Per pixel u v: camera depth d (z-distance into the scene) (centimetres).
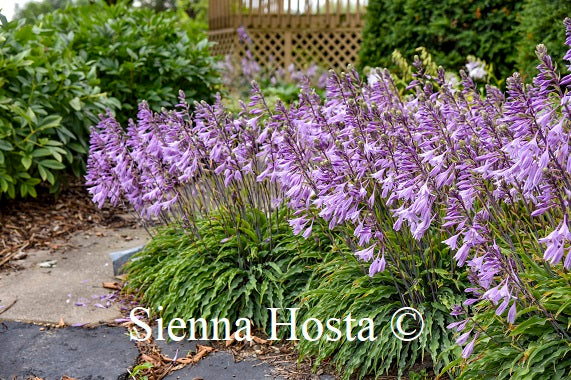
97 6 868
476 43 759
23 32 678
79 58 719
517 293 263
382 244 309
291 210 428
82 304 451
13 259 544
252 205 423
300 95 382
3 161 592
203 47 842
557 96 249
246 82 1161
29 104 629
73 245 581
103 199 456
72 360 371
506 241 299
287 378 349
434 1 772
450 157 293
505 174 264
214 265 417
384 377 340
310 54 1313
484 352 284
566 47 555
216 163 421
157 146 423
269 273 406
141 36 792
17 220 628
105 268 524
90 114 670
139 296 461
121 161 442
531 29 592
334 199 312
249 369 360
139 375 356
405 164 288
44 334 405
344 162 317
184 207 437
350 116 334
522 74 604
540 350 270
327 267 389
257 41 1336
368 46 852
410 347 343
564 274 270
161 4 2092
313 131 374
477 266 262
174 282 418
